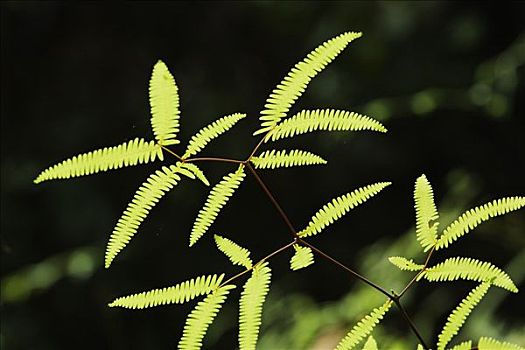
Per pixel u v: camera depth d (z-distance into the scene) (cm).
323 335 461
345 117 139
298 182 677
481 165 631
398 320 470
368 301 467
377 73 663
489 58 654
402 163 654
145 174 666
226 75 715
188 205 664
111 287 640
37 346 625
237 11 722
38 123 712
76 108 718
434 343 459
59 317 638
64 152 698
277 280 625
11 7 727
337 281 616
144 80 723
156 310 633
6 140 704
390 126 654
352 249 638
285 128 141
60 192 666
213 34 726
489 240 540
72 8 732
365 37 665
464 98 620
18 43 728
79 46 734
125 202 670
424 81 649
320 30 685
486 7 651
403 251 500
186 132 682
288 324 508
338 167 664
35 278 625
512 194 615
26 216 672
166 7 726
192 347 141
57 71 728
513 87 598
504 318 471
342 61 672
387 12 663
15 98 717
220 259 662
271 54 721
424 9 657
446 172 650
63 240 662
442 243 154
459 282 486
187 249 662
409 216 650
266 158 140
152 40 734
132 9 731
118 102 714
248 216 680
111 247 136
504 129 625
